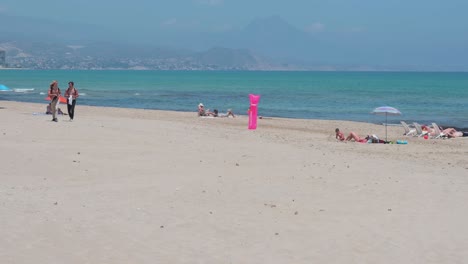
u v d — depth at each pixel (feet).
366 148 75.20
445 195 43.34
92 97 210.79
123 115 128.16
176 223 33.30
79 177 45.80
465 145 84.23
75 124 82.58
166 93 244.22
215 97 219.00
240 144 69.21
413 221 35.27
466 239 31.63
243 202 39.14
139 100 196.85
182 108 165.48
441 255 28.86
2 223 31.58
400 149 75.87
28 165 49.29
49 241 28.89
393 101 202.28
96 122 89.04
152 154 58.13
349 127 112.98
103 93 238.68
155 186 43.27
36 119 90.33
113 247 28.40
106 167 50.14
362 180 48.39
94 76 574.97
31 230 30.58
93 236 30.07
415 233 32.63
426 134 97.81
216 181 45.91
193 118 124.88
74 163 51.01
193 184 44.42
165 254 27.68
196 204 38.14
